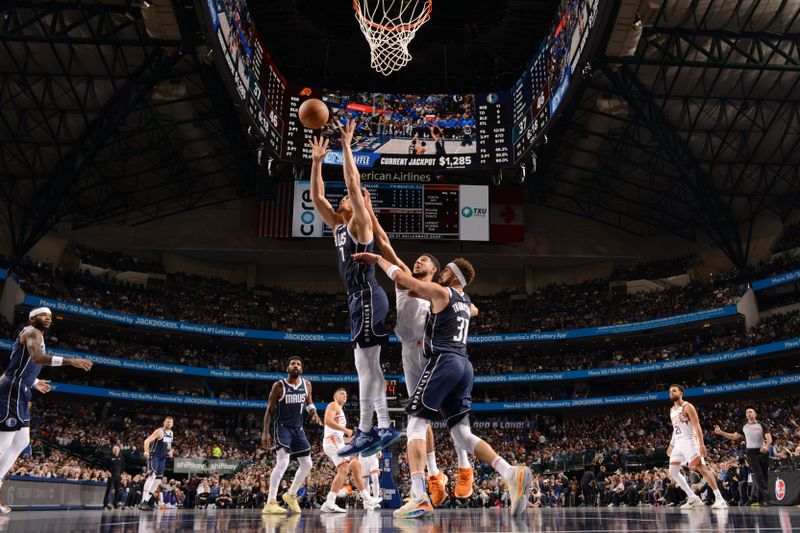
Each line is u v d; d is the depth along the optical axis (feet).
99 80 99.55
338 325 152.35
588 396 140.87
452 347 18.57
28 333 24.72
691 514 24.07
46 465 71.51
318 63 119.96
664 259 150.61
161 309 139.95
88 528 13.34
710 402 132.57
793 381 112.06
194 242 148.36
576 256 152.15
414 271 20.98
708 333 139.95
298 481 29.60
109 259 143.33
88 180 128.26
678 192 133.28
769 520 17.52
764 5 84.99
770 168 119.44
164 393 132.77
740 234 137.49
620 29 78.23
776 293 130.93
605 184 137.08
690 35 89.10
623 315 142.61
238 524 16.53
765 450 44.91
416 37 114.52
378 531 12.75
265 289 157.17
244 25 81.87
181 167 131.34
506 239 139.44
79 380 128.06
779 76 98.37
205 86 101.71
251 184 139.03
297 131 97.19
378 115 100.48
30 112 106.42
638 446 118.52
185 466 99.91
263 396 149.38
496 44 112.98
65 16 87.51
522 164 97.04
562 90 79.82
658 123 107.86
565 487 93.71
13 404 24.32
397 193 130.52
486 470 107.96
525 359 152.15
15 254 123.85
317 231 135.23
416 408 18.37
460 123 99.76
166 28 80.84
